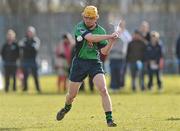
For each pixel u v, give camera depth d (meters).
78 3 100.31
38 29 100.50
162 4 111.56
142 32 62.78
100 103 46.31
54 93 60.78
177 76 92.06
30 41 63.34
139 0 117.50
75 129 29.98
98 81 29.75
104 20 91.94
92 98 51.94
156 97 53.03
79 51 30.02
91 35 29.30
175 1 111.00
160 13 98.44
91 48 29.88
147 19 98.62
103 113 38.09
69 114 37.41
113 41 29.89
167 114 37.38
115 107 42.47
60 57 64.31
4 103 46.81
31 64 63.34
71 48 63.75
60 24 100.75
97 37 29.20
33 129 30.28
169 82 79.12
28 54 63.25
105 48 29.98
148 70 63.41
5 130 30.16
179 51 66.06
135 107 42.50
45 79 88.12
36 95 57.25
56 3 114.56
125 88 67.94
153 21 98.50
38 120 34.25
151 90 63.69
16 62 64.12
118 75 62.09
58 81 64.56
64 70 64.31
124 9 115.94
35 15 100.44
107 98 29.89
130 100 49.31
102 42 29.86
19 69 70.50
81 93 59.38
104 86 29.78
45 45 100.50
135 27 98.94
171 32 97.44
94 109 41.00
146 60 62.94
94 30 29.88
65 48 63.97
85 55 29.97
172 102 47.16
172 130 29.36
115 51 61.78
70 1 113.88
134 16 98.88
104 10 95.94
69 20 100.75
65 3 113.88
